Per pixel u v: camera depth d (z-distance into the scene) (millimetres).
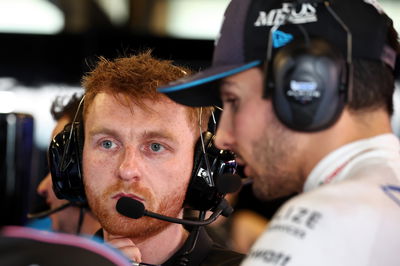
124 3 4547
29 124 1998
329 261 1020
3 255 854
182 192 1667
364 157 1195
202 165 1677
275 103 1201
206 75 1272
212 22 4570
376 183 1139
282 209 1116
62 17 4488
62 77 4430
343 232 1044
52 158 1737
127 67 1669
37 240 881
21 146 1967
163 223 1672
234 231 3484
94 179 1658
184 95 1434
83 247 879
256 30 1264
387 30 1282
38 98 4445
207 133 1688
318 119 1182
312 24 1225
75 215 2477
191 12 4578
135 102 1626
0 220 1960
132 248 1642
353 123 1225
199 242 1796
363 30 1240
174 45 4309
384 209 1091
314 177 1206
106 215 1650
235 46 1286
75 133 1728
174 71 1679
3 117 1936
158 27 4570
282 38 1231
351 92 1190
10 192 1953
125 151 1630
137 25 4570
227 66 1277
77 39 4410
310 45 1176
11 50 4453
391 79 1281
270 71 1216
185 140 1658
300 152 1219
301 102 1175
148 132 1622
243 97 1269
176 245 1757
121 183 1630
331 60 1170
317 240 1031
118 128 1626
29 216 2475
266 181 1258
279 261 1021
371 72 1236
